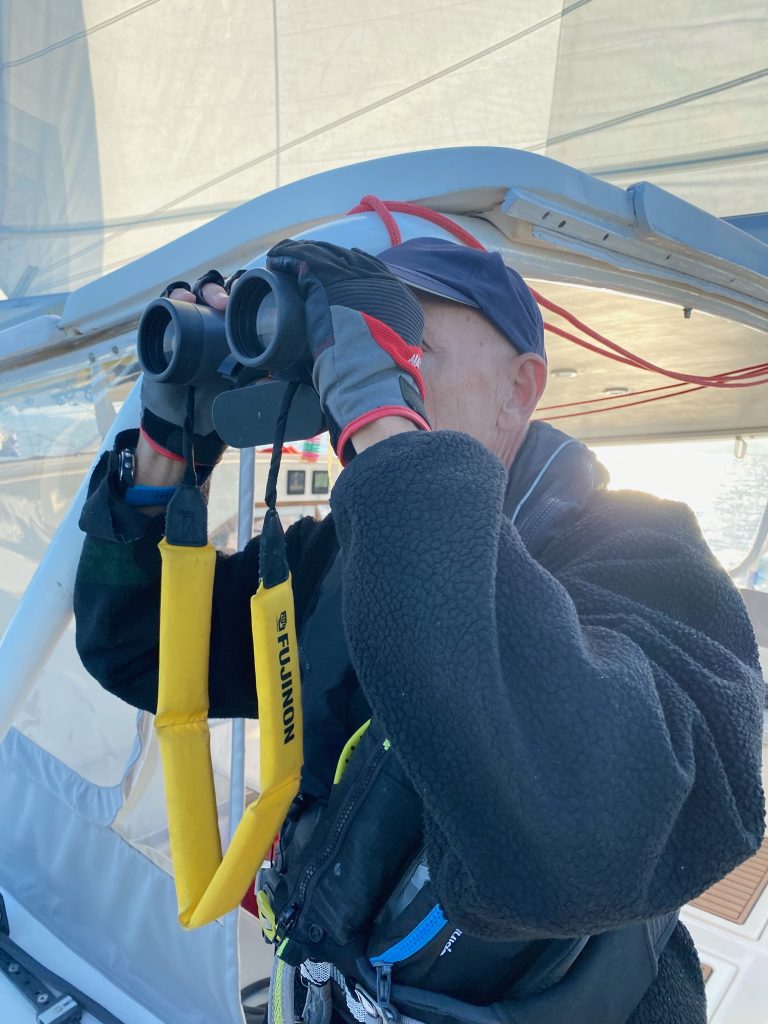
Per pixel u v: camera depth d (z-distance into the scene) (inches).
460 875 19.9
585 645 19.2
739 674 21.7
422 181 36.5
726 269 48.4
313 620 35.0
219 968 45.4
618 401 114.5
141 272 44.9
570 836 17.6
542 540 26.8
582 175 39.4
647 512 25.9
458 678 18.0
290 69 78.3
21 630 40.8
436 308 28.9
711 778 20.0
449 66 73.5
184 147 83.0
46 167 85.4
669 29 57.0
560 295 57.8
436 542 19.2
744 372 85.4
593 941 27.2
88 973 53.0
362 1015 28.5
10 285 86.4
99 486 33.5
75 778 53.6
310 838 31.2
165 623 29.4
